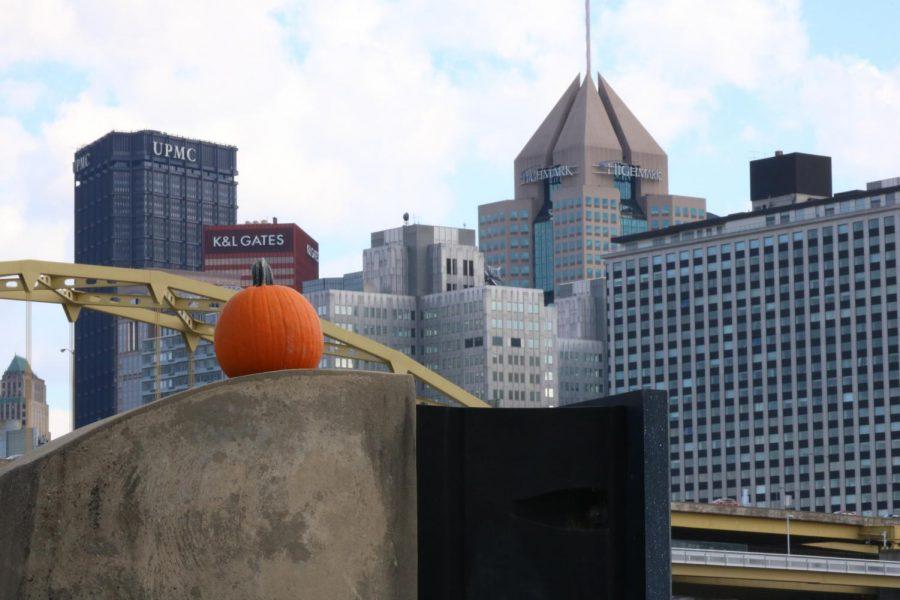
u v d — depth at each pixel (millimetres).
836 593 131750
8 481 15430
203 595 15164
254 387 15555
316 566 15469
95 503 15234
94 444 15289
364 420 15891
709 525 142125
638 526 16531
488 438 17016
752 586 125938
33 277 93625
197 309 100125
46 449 15922
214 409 15438
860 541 154250
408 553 15984
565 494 17109
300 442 15594
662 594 16344
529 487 16953
